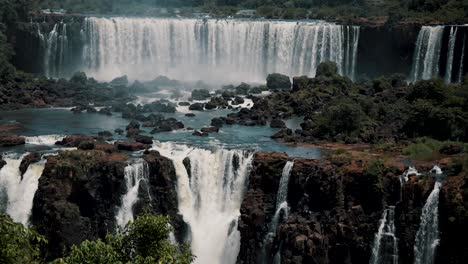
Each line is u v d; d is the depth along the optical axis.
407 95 81.50
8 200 62.94
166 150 67.50
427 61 102.62
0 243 28.41
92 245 30.91
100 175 61.50
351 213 57.91
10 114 84.38
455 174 58.09
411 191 56.94
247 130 77.69
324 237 57.53
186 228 63.12
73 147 68.94
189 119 83.44
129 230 33.94
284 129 75.12
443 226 55.75
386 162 59.59
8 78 94.62
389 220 57.44
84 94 95.00
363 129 73.12
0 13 107.81
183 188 63.91
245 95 97.00
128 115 83.44
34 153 64.94
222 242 62.38
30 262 30.14
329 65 97.25
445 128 71.38
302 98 87.38
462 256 54.78
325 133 73.81
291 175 60.62
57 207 59.47
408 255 56.88
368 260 57.69
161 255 32.34
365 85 92.88
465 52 99.00
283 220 60.12
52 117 83.19
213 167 64.75
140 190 61.91
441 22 108.19
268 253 59.91
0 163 63.44
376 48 108.62
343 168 59.34
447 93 77.25
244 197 63.09
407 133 72.69
